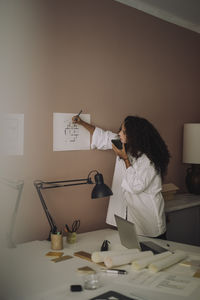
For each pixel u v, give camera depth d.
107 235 2.54
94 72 2.82
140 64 3.23
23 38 2.34
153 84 3.38
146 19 3.28
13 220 2.12
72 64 2.65
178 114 3.70
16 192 2.31
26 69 2.36
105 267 1.81
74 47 2.66
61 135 2.60
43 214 2.50
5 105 2.26
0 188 2.25
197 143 3.50
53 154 2.55
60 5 2.55
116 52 3.00
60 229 2.62
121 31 3.04
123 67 3.07
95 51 2.82
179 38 3.67
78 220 2.75
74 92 2.68
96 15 2.82
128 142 2.54
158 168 2.53
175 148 3.70
